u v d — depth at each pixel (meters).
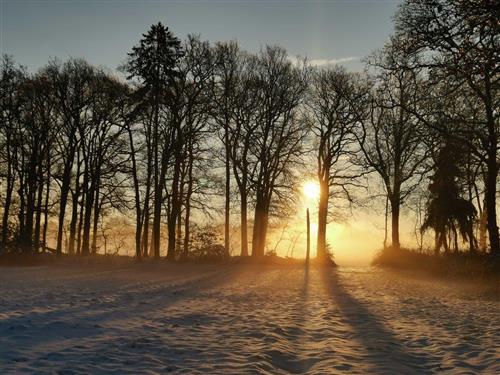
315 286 23.66
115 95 42.47
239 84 43.84
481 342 10.16
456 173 39.09
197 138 42.97
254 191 47.38
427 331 11.47
